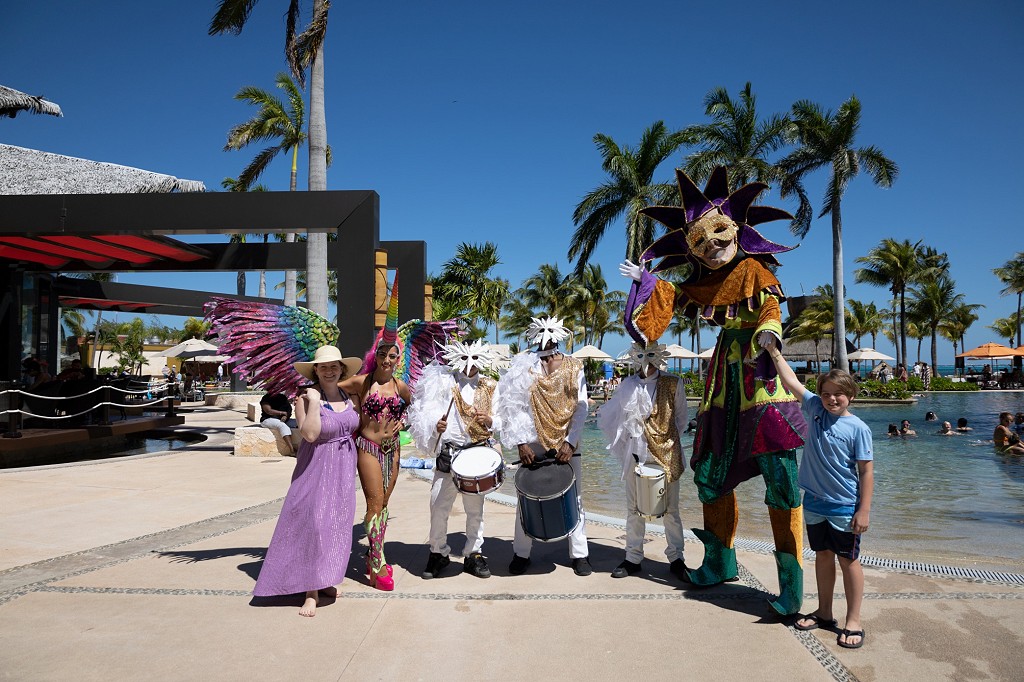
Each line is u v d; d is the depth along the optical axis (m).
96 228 12.32
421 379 5.07
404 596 4.40
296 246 18.06
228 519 6.74
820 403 3.75
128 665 3.34
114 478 9.46
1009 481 10.58
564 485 4.69
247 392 31.14
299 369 4.39
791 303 55.72
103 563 5.10
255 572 4.87
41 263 17.92
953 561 5.55
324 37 15.26
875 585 4.50
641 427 4.81
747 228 4.63
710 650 3.53
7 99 16.27
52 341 19.94
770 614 4.01
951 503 8.70
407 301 18.03
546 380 4.91
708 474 4.50
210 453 12.55
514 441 4.91
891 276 50.94
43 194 12.33
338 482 4.28
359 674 3.26
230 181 35.59
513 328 49.94
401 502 7.77
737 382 4.40
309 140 15.57
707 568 4.56
